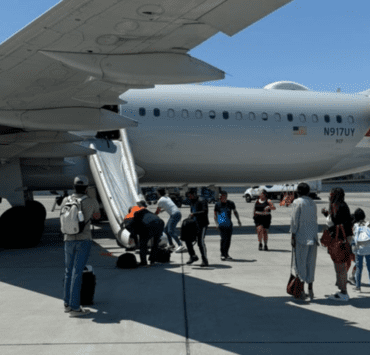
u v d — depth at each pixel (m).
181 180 14.36
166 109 13.24
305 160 14.50
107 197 11.20
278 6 4.07
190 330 4.57
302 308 5.41
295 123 14.19
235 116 13.69
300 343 4.20
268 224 10.47
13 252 10.12
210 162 13.72
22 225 10.60
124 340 4.28
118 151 12.45
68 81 6.39
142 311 5.28
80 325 4.74
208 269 8.02
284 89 15.03
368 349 4.04
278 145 14.05
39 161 11.32
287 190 38.94
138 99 13.16
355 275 6.60
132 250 10.24
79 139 9.30
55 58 5.37
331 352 3.96
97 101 7.18
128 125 7.96
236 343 4.20
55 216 21.92
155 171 13.70
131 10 4.38
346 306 5.52
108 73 5.46
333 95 15.06
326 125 14.50
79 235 5.11
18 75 6.18
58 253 9.96
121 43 5.13
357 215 6.45
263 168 14.28
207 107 13.55
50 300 5.81
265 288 6.48
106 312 5.23
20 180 10.68
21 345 4.13
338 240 5.75
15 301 5.76
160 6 4.29
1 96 6.88
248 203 37.38
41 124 7.58
